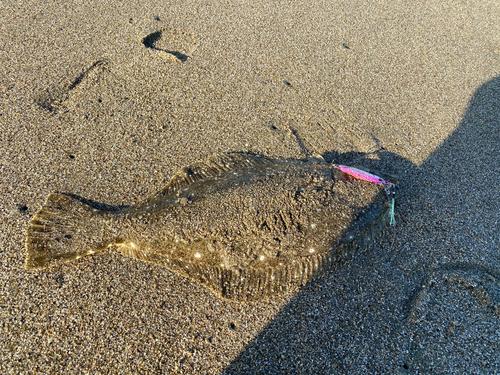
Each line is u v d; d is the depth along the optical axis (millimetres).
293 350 440
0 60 622
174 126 583
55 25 677
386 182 501
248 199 461
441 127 612
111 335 438
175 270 469
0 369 415
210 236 452
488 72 691
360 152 579
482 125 618
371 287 477
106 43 662
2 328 432
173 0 744
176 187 508
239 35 701
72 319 443
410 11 795
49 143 552
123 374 421
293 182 478
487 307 453
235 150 565
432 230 516
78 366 422
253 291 464
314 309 462
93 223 473
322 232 458
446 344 437
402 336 446
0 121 562
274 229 450
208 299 463
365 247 494
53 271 465
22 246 474
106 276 469
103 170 537
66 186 521
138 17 705
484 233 513
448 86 664
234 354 436
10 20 676
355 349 440
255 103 616
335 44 708
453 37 749
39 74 613
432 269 490
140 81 625
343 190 483
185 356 433
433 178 561
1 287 451
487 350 431
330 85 647
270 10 751
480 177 562
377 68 678
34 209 499
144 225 465
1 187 508
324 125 601
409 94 648
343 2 792
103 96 604
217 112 602
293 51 687
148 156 553
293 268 461
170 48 677
